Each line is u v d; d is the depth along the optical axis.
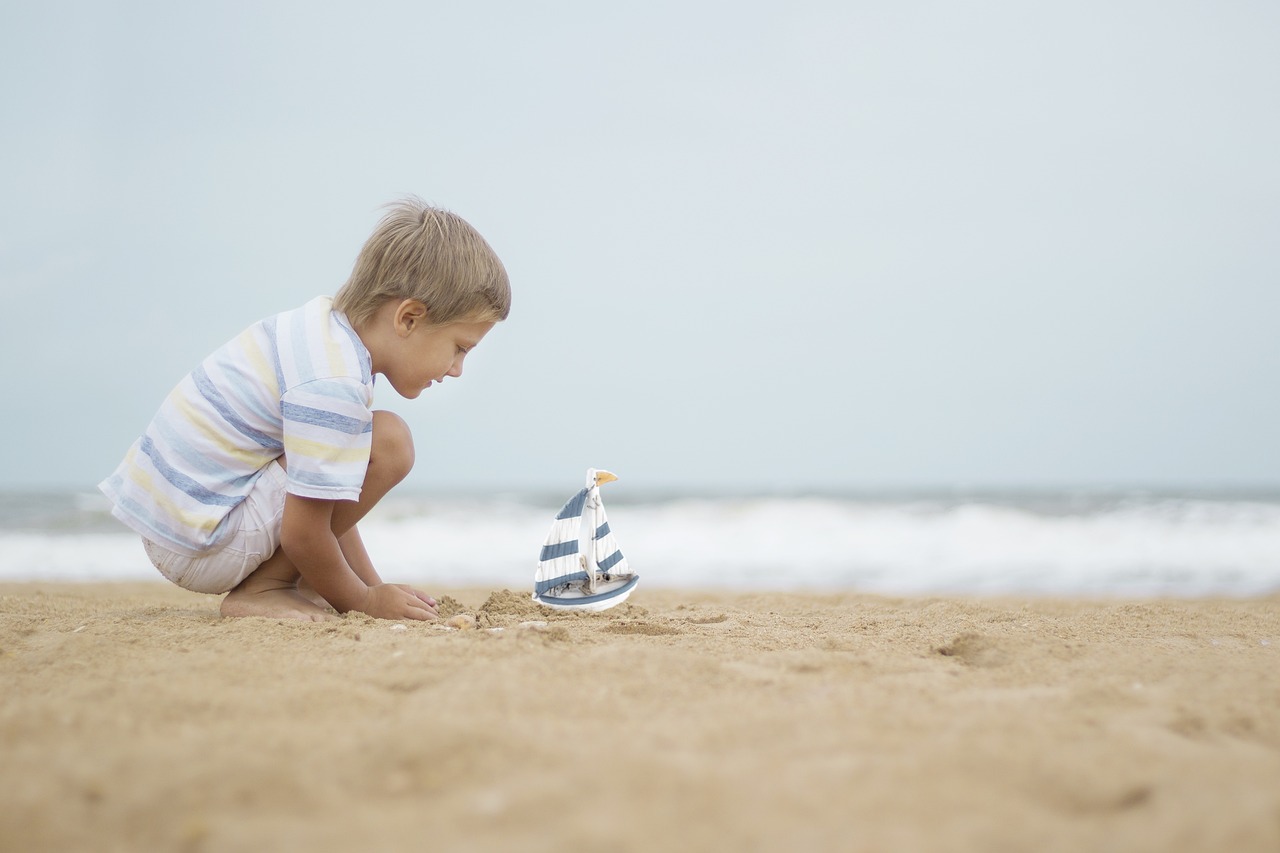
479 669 1.94
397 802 1.23
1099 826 1.12
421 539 12.52
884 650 2.45
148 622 2.80
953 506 14.50
